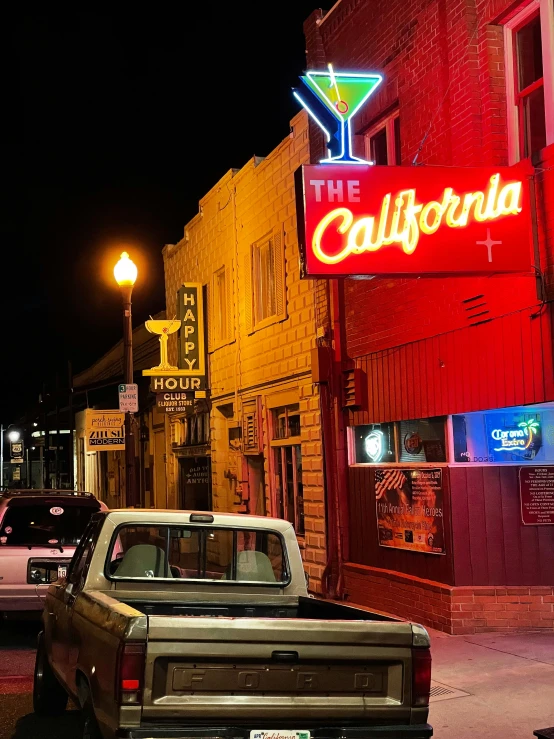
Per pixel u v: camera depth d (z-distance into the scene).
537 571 10.20
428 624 10.66
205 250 20.31
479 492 10.35
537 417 10.31
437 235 9.05
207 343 20.14
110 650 4.94
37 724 7.45
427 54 11.24
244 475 17.62
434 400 10.98
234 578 6.69
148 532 6.62
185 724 4.80
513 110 10.03
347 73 10.09
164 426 24.20
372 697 5.15
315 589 13.98
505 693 7.77
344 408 13.30
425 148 11.31
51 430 41.19
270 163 16.17
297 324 15.00
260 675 4.96
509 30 10.12
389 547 11.84
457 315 10.54
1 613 12.31
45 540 11.34
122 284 15.48
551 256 8.98
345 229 9.05
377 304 12.45
